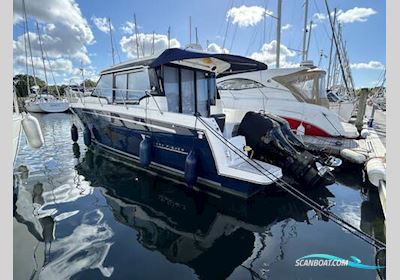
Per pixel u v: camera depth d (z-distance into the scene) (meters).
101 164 6.84
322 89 9.08
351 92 18.97
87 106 6.93
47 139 10.82
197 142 4.55
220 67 5.79
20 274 2.74
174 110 5.54
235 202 4.58
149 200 4.67
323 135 8.66
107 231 3.66
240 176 4.28
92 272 2.79
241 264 2.98
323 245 3.38
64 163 7.07
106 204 4.54
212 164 4.59
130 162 6.68
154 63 4.81
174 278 2.73
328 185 5.55
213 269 2.89
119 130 6.29
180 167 5.22
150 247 3.29
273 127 5.02
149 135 5.40
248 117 5.28
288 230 3.77
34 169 6.56
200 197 4.76
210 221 3.99
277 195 4.86
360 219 4.12
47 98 21.80
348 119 11.89
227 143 4.52
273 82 9.13
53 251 3.15
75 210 4.30
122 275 2.76
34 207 4.40
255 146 5.09
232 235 3.62
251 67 5.84
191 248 3.29
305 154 4.95
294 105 8.87
